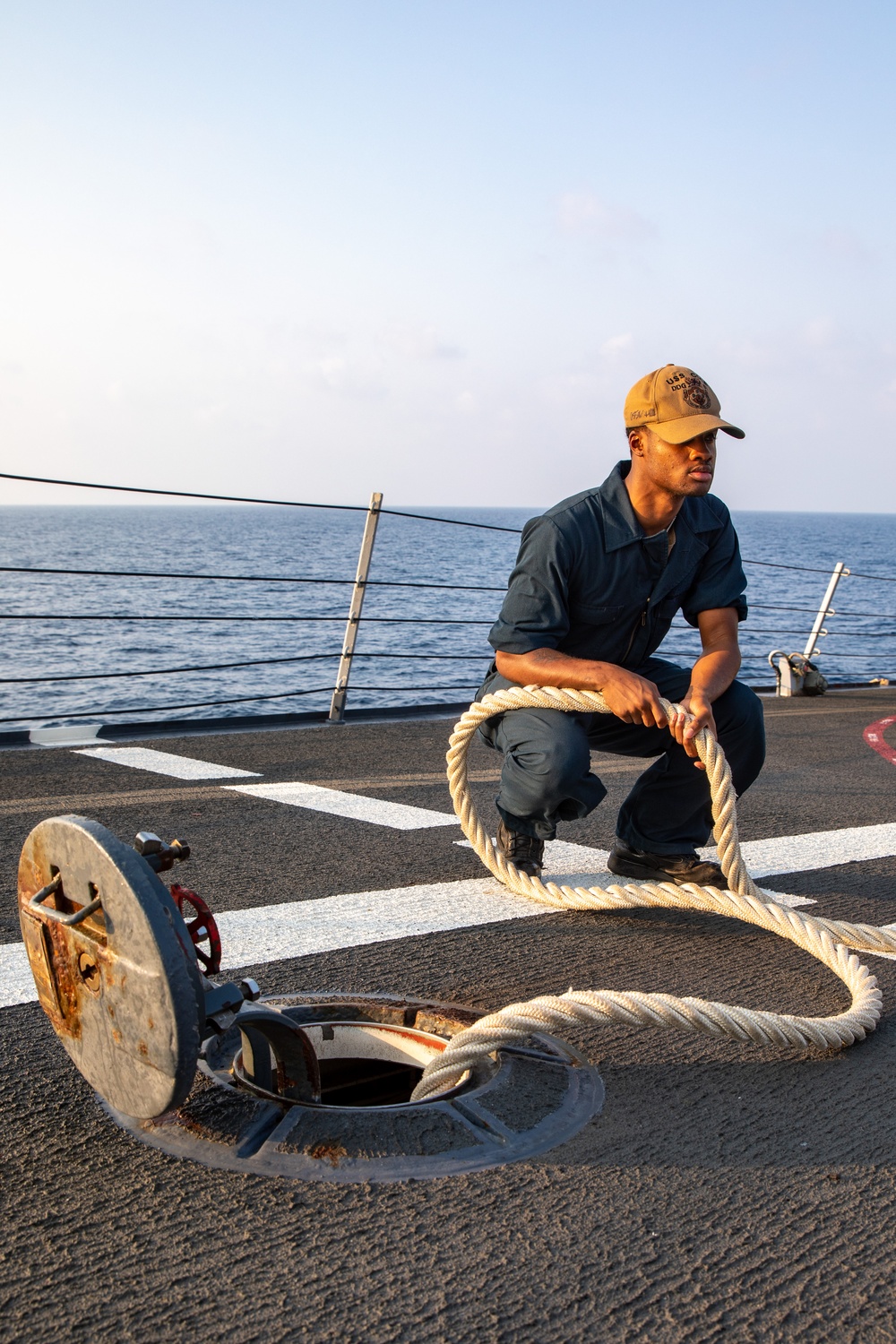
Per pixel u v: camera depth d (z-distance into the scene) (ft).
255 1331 4.10
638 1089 6.32
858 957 8.95
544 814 9.90
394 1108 5.75
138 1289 4.33
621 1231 4.83
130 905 4.67
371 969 8.17
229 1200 4.98
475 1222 4.85
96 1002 5.06
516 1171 5.30
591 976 8.25
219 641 109.60
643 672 10.50
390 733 20.81
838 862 11.82
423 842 12.22
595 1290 4.40
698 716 8.92
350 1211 4.91
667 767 10.48
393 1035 7.16
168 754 17.81
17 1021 7.04
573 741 9.54
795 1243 4.79
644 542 9.50
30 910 5.33
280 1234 4.72
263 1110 5.67
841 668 81.25
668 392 8.91
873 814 14.34
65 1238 4.67
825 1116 6.06
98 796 14.20
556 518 9.46
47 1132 5.57
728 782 8.98
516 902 10.08
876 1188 5.29
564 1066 6.54
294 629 125.59
